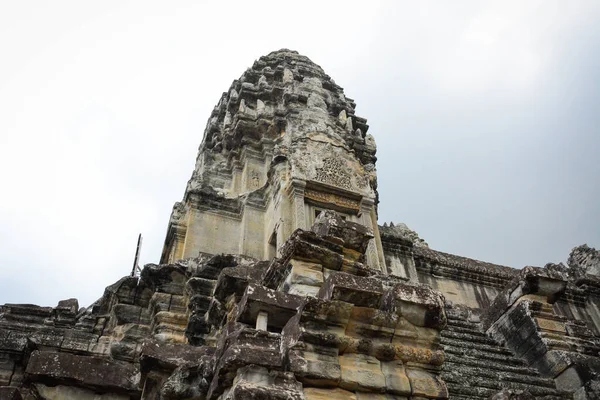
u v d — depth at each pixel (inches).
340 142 790.5
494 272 952.3
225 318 433.1
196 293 511.5
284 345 259.6
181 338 511.8
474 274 940.0
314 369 250.8
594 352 545.3
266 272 400.2
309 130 799.1
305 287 360.2
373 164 940.0
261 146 906.1
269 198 771.4
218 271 543.5
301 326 262.7
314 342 259.9
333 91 1152.2
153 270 550.3
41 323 521.0
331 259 381.4
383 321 275.0
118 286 550.6
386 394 261.3
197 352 330.6
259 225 764.6
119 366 377.4
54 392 359.6
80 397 362.0
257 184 862.5
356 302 273.1
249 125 919.7
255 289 305.7
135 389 367.6
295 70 1120.8
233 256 551.5
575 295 958.4
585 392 481.4
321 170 733.3
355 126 1049.5
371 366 265.6
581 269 1052.5
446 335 588.4
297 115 861.2
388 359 272.2
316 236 388.5
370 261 666.2
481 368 507.2
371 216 724.7
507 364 539.5
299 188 701.9
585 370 499.2
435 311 283.4
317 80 1065.5
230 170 914.7
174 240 780.0
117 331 520.1
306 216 682.8
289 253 380.8
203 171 911.0
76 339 490.0
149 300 548.7
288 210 689.6
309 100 909.8
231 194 852.6
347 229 399.9
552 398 460.8
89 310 558.3
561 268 1018.7
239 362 245.3
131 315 534.9
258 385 237.9
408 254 873.5
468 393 441.7
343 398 251.6
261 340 262.5
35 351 376.8
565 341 548.7
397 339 277.1
